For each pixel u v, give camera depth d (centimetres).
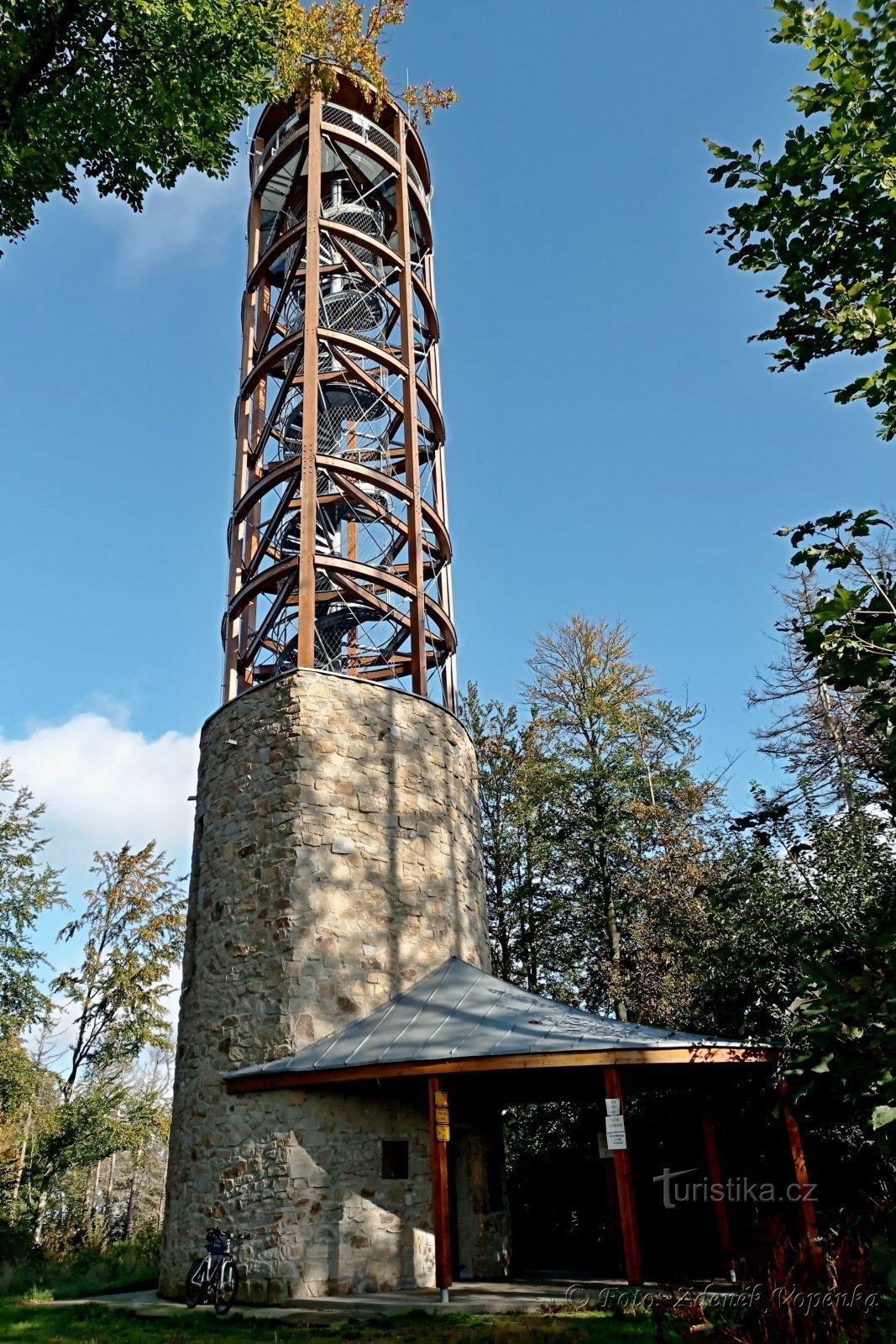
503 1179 1453
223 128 980
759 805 1171
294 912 1352
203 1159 1293
